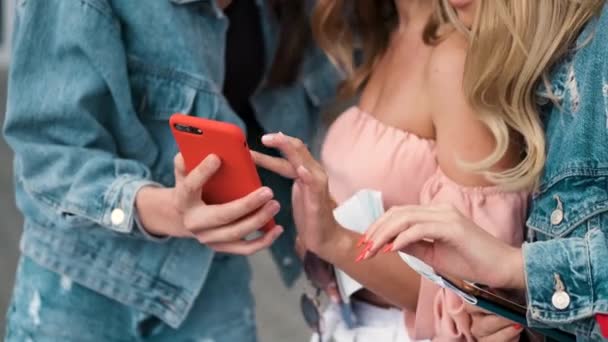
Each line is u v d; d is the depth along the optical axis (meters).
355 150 2.07
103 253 2.13
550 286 1.56
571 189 1.62
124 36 2.07
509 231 1.85
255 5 2.38
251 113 2.45
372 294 2.09
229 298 2.30
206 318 2.27
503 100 1.76
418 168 1.99
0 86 7.57
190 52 2.09
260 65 2.41
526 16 1.71
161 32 2.06
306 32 2.42
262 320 4.30
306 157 1.81
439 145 1.93
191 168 1.78
